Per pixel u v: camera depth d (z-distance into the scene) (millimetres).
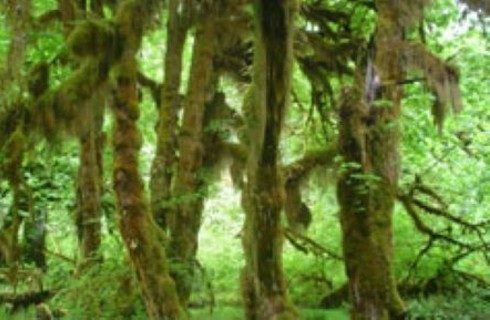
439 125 13969
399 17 11938
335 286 19969
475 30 17922
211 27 14805
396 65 11891
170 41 14898
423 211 19281
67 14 14078
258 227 10211
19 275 15664
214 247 21578
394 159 11562
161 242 11562
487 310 14484
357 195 10992
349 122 11078
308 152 16453
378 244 11156
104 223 15648
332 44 16844
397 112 11953
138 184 11211
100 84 11250
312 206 20188
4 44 16078
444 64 12555
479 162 19641
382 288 10945
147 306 11078
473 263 19359
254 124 10180
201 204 14758
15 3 13172
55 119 11453
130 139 11211
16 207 13227
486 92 19391
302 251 18328
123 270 12836
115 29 11156
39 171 17312
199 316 15945
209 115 16031
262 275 10188
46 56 15758
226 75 16422
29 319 15180
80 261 14195
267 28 10055
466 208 19016
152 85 16656
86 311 12875
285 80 10133
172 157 14805
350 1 16688
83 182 14844
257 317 10195
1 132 12141
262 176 10188
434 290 17797
